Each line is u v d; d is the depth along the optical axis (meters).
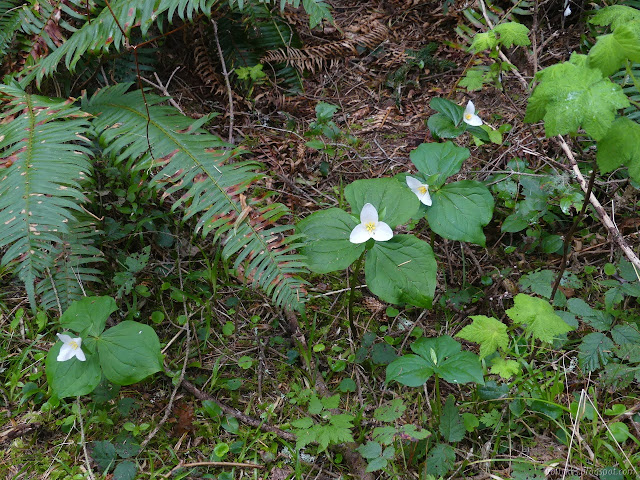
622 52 1.84
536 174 3.31
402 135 4.03
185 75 4.20
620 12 2.30
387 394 2.67
